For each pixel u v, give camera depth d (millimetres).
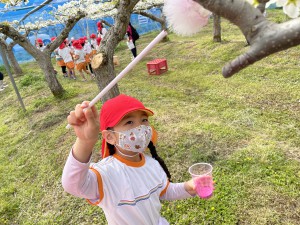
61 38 7582
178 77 7605
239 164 3576
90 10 7273
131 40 10953
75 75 10508
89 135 1239
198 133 4414
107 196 1488
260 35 660
